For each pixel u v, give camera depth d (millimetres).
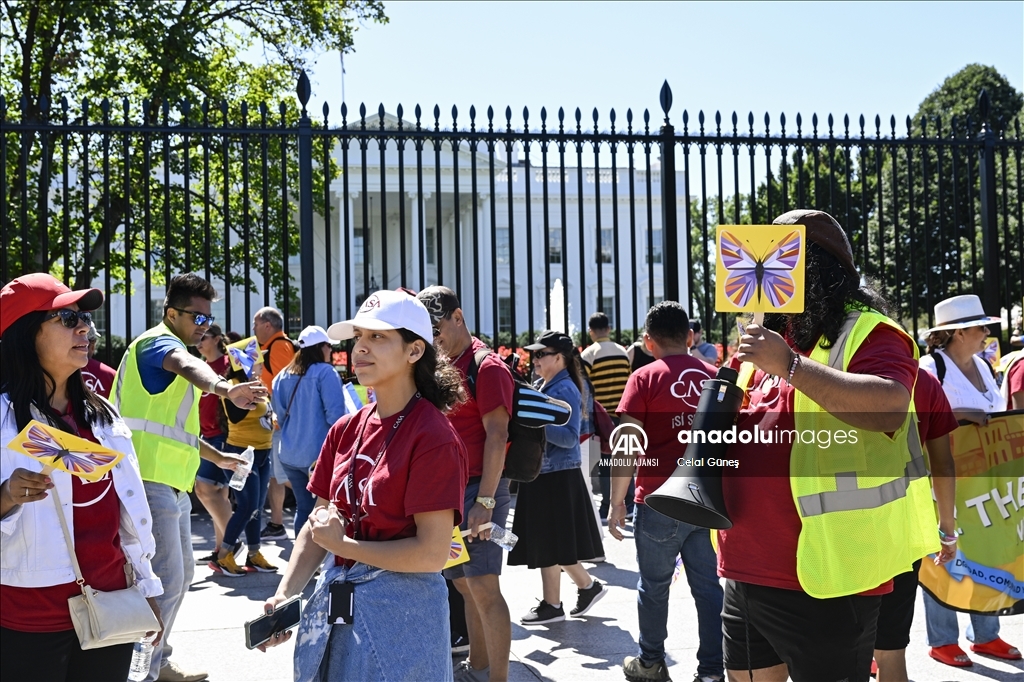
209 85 14664
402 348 2703
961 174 19984
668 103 8125
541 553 5336
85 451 2572
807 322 2801
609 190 24750
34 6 13602
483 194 24891
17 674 2682
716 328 31922
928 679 4539
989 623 4879
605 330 9227
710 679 4383
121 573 2928
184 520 4457
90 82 14445
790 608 2768
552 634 5367
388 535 2631
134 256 13688
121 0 13609
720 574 2951
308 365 6512
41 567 2703
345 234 7742
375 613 2582
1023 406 5289
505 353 8914
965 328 4980
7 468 2691
